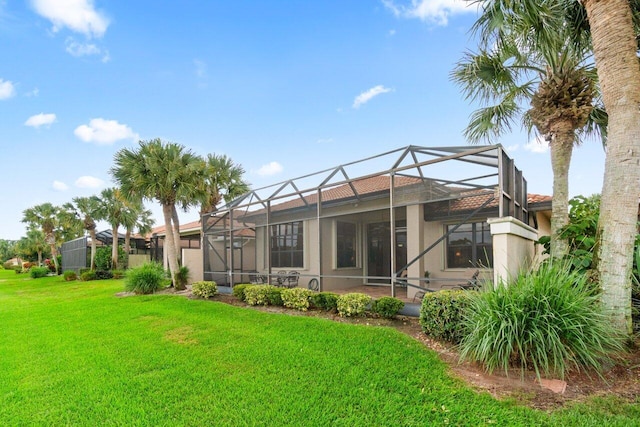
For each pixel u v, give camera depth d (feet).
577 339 13.93
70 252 106.42
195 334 23.72
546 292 14.79
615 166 16.22
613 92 16.29
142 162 45.73
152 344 21.80
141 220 95.14
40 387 15.52
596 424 10.62
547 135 25.29
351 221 46.73
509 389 13.32
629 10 16.43
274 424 11.55
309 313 29.27
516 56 25.90
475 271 32.48
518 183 28.71
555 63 24.14
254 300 34.17
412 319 25.44
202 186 53.11
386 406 12.39
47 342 23.32
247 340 21.57
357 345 19.33
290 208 41.81
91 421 12.32
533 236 30.58
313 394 13.67
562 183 24.54
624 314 15.70
